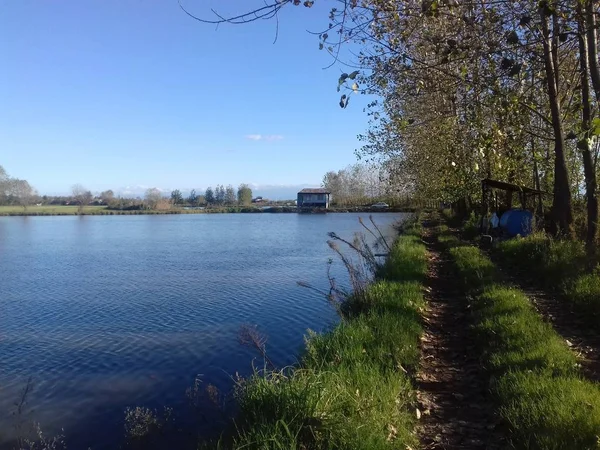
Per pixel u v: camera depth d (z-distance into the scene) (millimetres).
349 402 5262
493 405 5648
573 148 18875
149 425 7750
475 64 10578
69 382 10414
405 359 7156
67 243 46031
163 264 29125
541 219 19250
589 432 4391
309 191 120188
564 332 7988
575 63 17750
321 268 25141
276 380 5938
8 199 131625
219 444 4973
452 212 46969
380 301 10195
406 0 8859
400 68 10742
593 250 12273
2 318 16141
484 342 7633
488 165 19547
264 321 14211
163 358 11625
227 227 67000
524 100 13844
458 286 12844
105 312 16828
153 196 134125
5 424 8609
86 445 7707
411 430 5230
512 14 8078
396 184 34250
